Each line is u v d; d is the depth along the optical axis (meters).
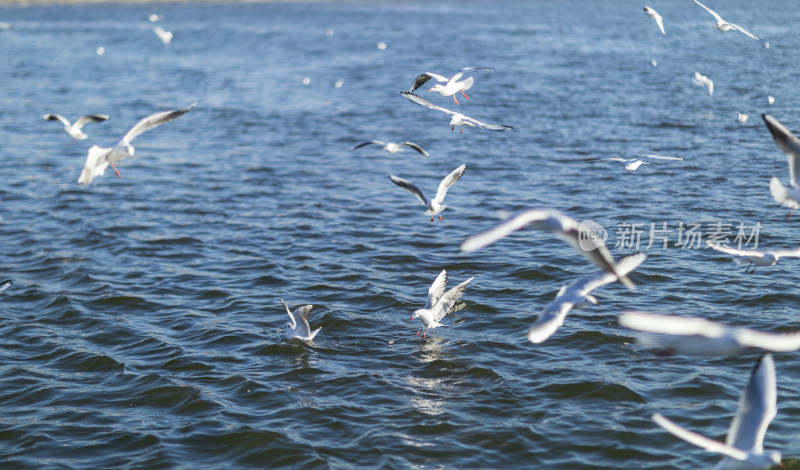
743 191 36.44
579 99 62.00
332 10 187.62
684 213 33.47
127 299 26.05
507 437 17.86
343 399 19.66
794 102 57.88
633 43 102.12
